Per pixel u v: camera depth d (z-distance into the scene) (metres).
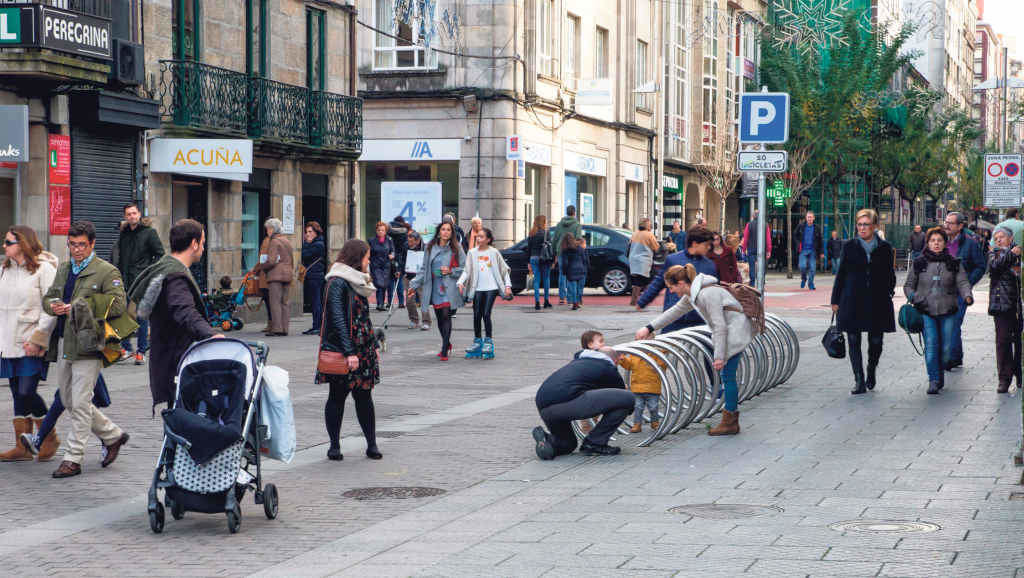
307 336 20.62
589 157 41.31
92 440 10.61
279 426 7.64
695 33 49.28
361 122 27.89
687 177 51.75
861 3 50.69
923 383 13.95
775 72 49.16
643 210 46.38
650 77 46.81
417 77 35.91
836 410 11.92
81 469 9.21
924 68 89.06
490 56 35.31
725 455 9.61
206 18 23.11
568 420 9.73
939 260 12.98
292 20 26.08
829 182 52.59
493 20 35.31
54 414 9.48
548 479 8.83
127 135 20.55
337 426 9.72
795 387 13.73
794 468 8.97
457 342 19.38
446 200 36.22
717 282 10.56
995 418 11.24
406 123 36.06
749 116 13.81
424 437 10.80
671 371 10.52
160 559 6.65
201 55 22.95
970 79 112.81
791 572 5.97
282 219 25.47
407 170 36.59
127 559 6.66
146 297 7.94
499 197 35.31
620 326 21.94
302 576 6.20
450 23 32.91
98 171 19.88
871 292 13.05
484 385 14.34
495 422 11.64
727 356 10.45
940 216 88.81
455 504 7.99
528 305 27.98
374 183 37.00
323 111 26.27
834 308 13.19
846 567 6.05
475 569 6.21
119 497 8.34
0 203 18.09
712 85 52.47
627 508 7.69
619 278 31.00
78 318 8.96
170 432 7.27
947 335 13.03
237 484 7.38
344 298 9.49
